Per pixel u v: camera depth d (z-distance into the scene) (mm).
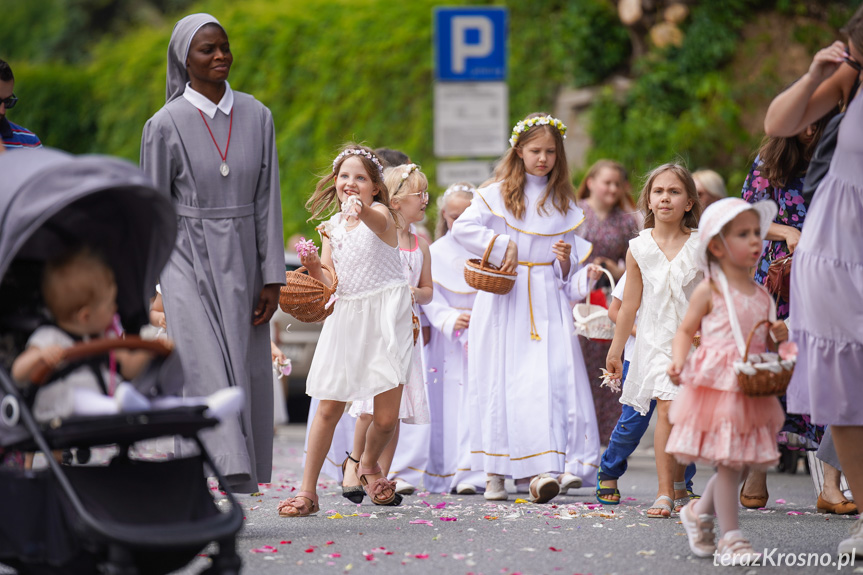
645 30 28625
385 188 11555
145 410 6883
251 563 8594
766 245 11906
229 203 10367
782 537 9898
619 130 27625
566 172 13359
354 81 30250
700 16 28000
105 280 7645
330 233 11484
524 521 10891
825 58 8656
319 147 30422
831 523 10836
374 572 8281
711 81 27422
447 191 14844
